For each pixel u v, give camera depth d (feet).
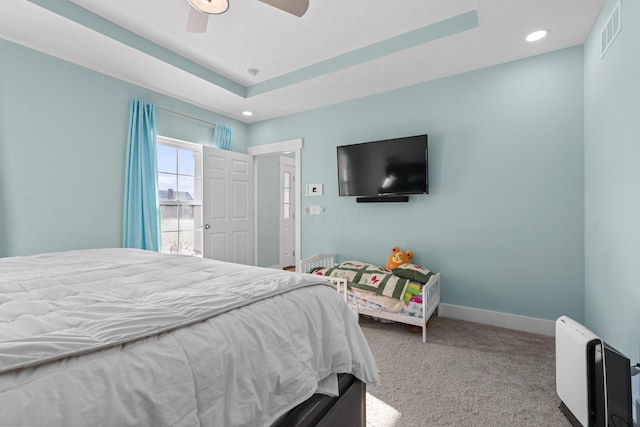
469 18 7.15
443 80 9.66
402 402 5.36
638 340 4.82
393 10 7.11
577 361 4.53
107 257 6.11
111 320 2.52
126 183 9.55
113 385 1.96
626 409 4.00
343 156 11.27
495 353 7.19
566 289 8.05
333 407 3.80
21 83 7.61
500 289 8.89
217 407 2.47
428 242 9.98
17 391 1.68
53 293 3.48
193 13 6.13
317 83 10.07
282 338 3.23
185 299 3.11
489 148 8.97
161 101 10.81
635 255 4.91
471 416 4.99
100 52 8.13
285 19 7.43
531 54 8.25
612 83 5.78
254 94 11.19
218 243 12.52
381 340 8.00
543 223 8.30
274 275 4.45
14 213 7.55
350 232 11.60
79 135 8.66
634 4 4.85
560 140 8.04
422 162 9.65
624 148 5.29
